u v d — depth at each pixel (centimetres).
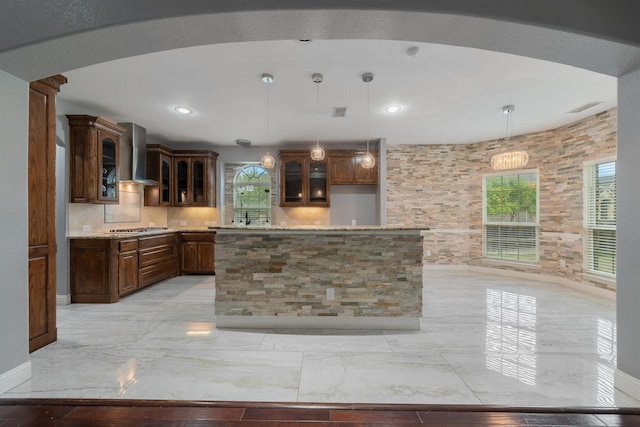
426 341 289
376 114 458
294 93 377
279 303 325
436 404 192
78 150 403
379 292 324
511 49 201
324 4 169
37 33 181
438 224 644
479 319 347
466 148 638
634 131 199
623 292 207
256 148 646
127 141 489
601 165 456
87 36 181
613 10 178
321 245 325
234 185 659
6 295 206
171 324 330
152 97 390
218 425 171
